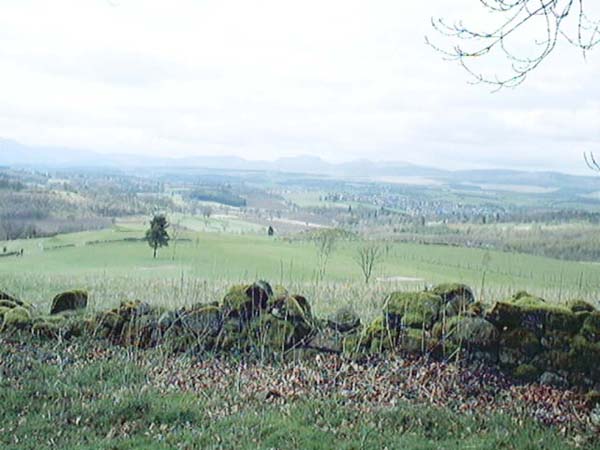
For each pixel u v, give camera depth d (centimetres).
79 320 984
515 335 821
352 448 598
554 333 809
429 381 807
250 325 943
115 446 591
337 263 2398
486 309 863
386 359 873
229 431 635
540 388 786
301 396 761
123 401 707
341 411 708
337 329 943
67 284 1524
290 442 609
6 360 831
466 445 614
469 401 761
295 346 915
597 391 772
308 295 1328
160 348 932
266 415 689
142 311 982
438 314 881
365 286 1542
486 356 833
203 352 929
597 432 679
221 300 1104
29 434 610
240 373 852
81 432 625
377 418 689
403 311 897
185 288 1391
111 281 1585
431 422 686
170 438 615
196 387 791
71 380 784
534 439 643
